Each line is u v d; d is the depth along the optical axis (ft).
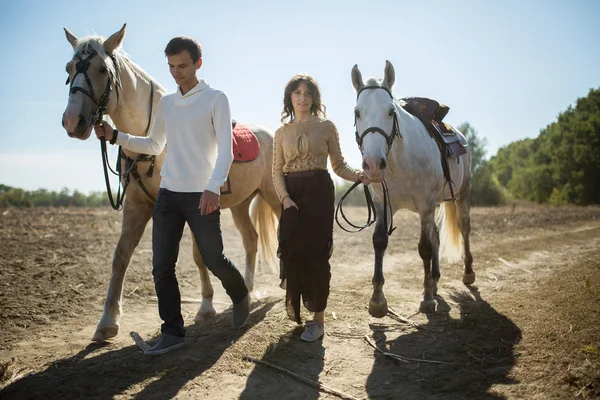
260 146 15.16
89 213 45.47
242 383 8.85
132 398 8.23
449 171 15.37
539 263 20.13
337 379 9.09
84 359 10.07
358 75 12.77
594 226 37.86
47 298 14.99
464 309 13.46
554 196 90.12
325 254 10.40
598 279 13.92
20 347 10.99
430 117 15.10
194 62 9.86
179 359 9.83
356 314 13.07
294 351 10.34
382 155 11.21
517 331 10.68
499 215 51.72
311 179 10.29
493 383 8.38
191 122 9.86
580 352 8.76
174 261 10.14
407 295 15.30
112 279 11.74
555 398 7.47
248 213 16.11
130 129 11.93
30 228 31.48
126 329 12.50
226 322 12.54
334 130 10.61
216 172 9.46
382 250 12.72
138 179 11.51
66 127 9.86
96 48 10.52
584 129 93.91
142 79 12.19
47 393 8.43
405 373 9.25
